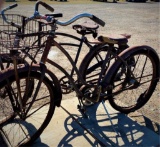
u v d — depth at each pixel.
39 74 2.04
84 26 2.38
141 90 3.48
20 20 2.33
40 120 2.54
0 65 2.20
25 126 2.44
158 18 11.76
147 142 2.32
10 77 1.92
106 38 2.35
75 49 5.26
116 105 2.72
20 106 2.08
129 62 2.60
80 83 2.52
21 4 13.74
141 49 2.56
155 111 2.98
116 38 2.34
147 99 2.91
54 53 4.95
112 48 2.52
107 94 2.57
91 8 14.89
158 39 6.83
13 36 1.83
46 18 2.03
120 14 12.73
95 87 2.47
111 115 2.72
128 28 8.43
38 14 2.08
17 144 2.21
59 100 2.26
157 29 8.55
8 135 2.32
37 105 2.88
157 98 3.31
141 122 2.68
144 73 4.06
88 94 2.51
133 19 10.96
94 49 2.58
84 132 2.42
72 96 3.17
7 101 2.79
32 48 1.86
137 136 2.40
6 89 2.09
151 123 2.67
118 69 2.48
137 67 4.27
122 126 2.54
